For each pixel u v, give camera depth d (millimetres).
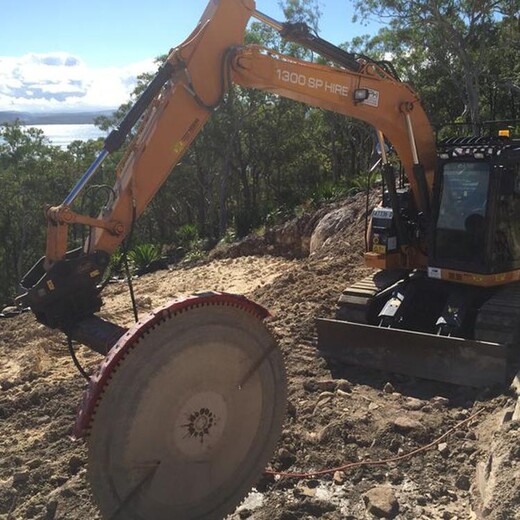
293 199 29734
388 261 7145
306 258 17250
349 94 6340
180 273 18625
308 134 41094
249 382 4070
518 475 3857
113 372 3486
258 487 4703
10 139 44062
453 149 6430
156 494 3711
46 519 4574
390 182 6977
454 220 6484
